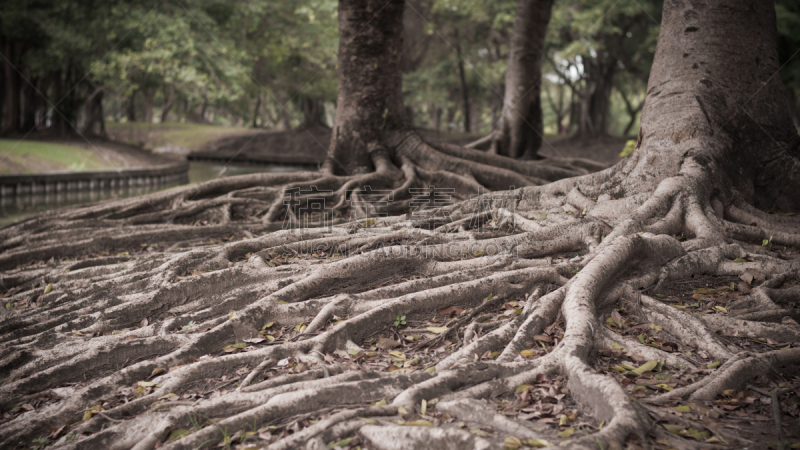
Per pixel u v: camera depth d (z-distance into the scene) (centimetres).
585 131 3319
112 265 647
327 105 5591
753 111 666
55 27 2484
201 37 2253
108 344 429
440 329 440
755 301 455
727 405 329
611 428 273
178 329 468
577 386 330
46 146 2680
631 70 3091
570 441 263
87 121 3828
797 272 488
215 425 308
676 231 573
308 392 331
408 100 3706
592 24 2470
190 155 3819
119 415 348
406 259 539
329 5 2294
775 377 360
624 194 657
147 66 2405
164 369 404
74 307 519
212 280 525
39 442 336
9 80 3312
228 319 455
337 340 421
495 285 482
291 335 449
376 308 449
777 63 693
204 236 800
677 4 679
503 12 2552
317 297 502
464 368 348
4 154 2294
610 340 402
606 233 561
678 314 429
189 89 3825
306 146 3962
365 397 335
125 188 2323
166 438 315
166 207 933
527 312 436
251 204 898
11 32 2748
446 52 3566
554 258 548
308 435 289
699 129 643
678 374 368
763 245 569
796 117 2622
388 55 1036
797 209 675
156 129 4641
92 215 921
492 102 4022
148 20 2150
